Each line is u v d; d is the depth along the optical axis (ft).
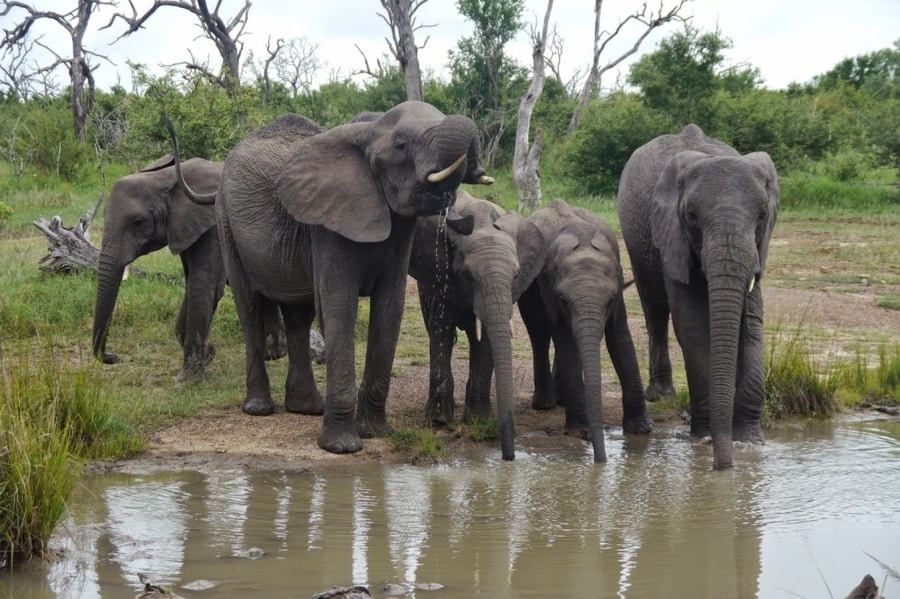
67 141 102.68
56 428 23.79
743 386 29.86
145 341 40.06
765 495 24.39
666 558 20.03
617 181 108.37
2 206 68.33
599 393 28.14
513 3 139.03
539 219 32.58
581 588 18.44
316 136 28.63
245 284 31.58
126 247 36.83
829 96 158.51
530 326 33.42
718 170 28.09
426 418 31.09
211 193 37.47
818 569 19.36
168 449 27.96
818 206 95.30
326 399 28.43
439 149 24.93
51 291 44.34
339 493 24.40
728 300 27.02
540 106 140.87
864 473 26.43
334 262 27.84
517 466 27.07
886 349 43.50
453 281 30.37
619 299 30.96
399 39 103.91
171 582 18.47
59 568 19.16
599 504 23.65
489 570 19.30
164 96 68.08
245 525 21.86
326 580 18.70
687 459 27.91
